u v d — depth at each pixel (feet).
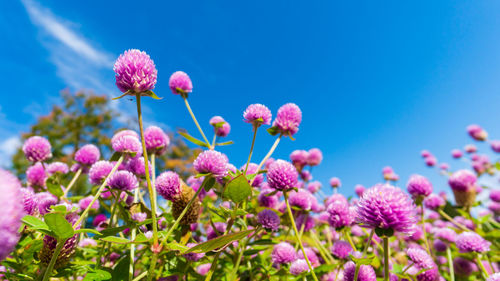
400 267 0.73
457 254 0.93
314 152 1.31
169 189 0.61
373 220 0.42
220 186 0.77
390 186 0.45
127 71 0.42
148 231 0.66
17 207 0.22
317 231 1.32
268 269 0.71
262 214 0.67
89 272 0.47
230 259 0.75
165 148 0.74
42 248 0.46
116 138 0.80
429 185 0.92
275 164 0.62
